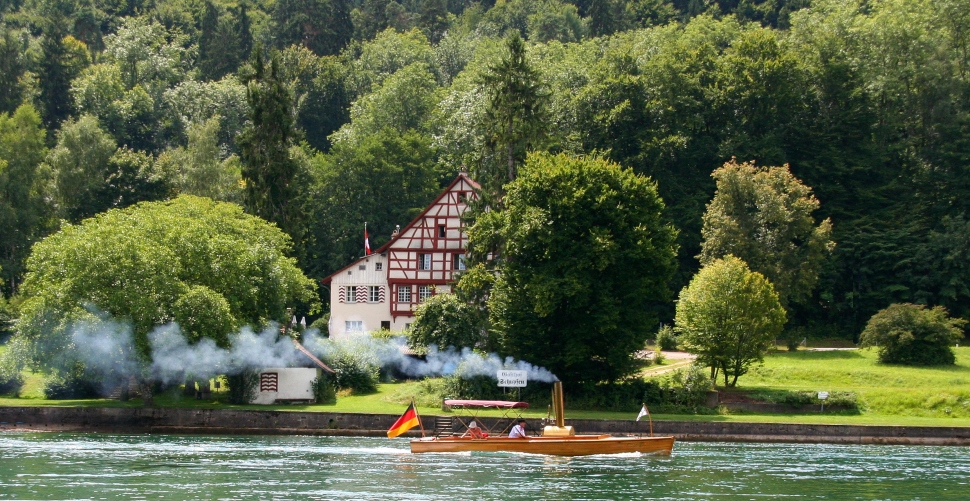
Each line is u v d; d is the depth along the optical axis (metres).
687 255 182.12
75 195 192.00
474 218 142.12
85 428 107.75
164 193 194.00
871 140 194.75
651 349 157.50
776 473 80.94
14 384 121.75
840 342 168.62
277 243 135.88
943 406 116.00
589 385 119.88
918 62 198.50
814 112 193.38
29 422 107.62
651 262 119.88
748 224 158.75
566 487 73.69
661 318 175.25
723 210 159.75
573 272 116.62
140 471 78.56
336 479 75.94
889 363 138.88
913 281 170.88
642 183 124.00
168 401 118.19
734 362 123.50
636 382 119.69
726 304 121.38
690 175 187.75
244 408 111.12
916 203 187.50
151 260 109.06
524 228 118.88
